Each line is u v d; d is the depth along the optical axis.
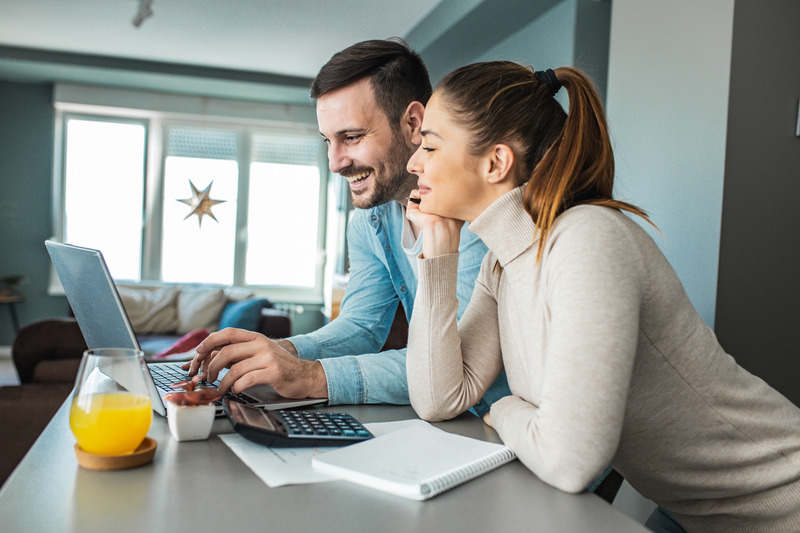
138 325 4.99
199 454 0.75
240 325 4.81
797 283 1.96
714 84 1.91
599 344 0.69
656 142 2.14
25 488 0.63
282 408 0.97
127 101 6.11
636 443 0.88
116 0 4.12
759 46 1.88
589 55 2.93
